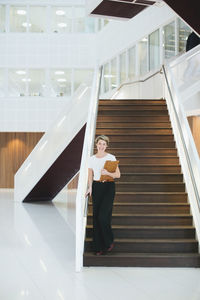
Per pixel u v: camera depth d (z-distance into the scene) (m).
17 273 6.39
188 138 8.03
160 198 8.41
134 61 18.80
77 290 5.55
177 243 7.20
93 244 6.99
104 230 6.88
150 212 8.08
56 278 6.13
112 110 12.38
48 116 22.52
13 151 23.81
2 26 22.78
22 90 22.64
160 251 7.18
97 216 6.96
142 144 10.77
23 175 16.27
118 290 5.56
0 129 22.52
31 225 10.91
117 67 20.44
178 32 15.12
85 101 12.97
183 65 11.48
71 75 22.69
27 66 22.64
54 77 22.70
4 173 23.84
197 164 7.13
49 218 12.20
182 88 11.59
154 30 16.88
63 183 16.27
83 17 22.80
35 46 22.69
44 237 9.30
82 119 12.97
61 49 22.70
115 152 10.39
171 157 9.97
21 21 22.73
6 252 7.82
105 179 7.00
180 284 5.84
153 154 10.37
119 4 10.30
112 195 7.00
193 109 10.94
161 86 13.38
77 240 6.56
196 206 7.60
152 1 9.85
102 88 22.27
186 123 8.52
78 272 6.48
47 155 14.55
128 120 12.12
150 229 7.49
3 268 6.69
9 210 13.94
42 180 15.41
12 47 22.67
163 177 9.09
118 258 6.85
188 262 6.84
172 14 15.25
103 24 22.03
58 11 22.81
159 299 5.18
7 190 22.75
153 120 12.05
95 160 7.05
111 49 21.06
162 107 12.52
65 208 14.77
